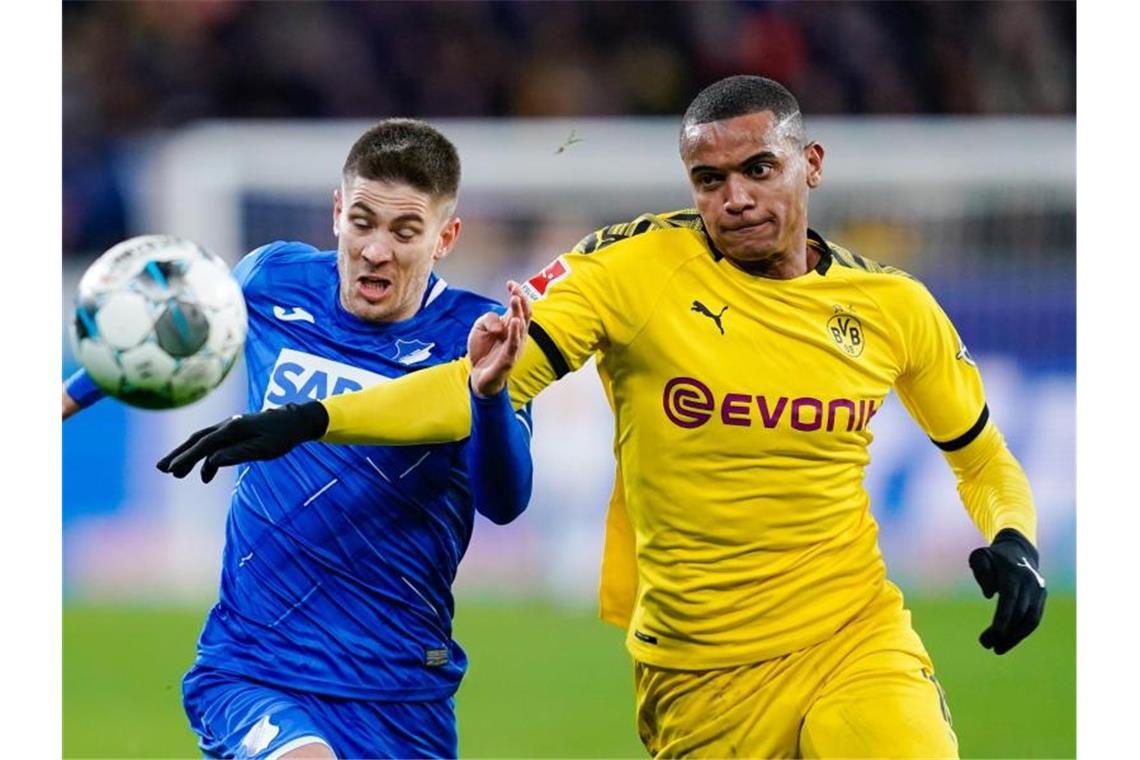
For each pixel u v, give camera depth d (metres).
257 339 19.41
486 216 45.97
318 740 17.77
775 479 18.50
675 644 19.00
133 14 57.31
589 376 42.44
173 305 16.33
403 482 18.66
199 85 57.34
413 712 19.11
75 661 37.38
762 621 18.72
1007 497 19.72
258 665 18.62
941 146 47.25
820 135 47.94
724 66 57.44
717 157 17.91
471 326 19.25
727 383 18.36
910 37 57.28
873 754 18.00
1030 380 45.34
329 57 57.97
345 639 18.70
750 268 18.67
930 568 43.09
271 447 16.83
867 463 19.36
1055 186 46.03
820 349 18.56
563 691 34.81
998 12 57.38
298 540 18.66
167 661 37.44
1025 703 34.19
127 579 43.12
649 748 20.22
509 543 42.62
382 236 18.42
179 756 30.14
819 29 57.31
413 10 58.06
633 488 19.02
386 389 17.61
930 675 18.88
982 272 45.94
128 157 55.69
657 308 18.44
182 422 43.22
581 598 42.53
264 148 46.75
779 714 18.80
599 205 46.03
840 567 18.84
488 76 57.97
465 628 40.31
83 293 16.45
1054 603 43.28
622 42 57.97
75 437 43.00
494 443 17.33
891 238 46.56
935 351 19.34
